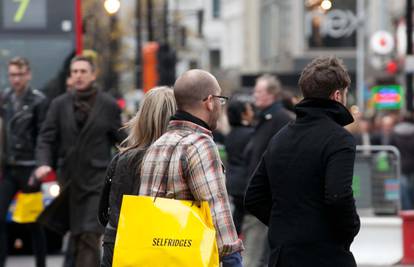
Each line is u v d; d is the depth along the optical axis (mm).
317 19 107562
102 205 11930
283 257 11016
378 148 27109
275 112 19125
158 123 11477
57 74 28062
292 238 10969
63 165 17656
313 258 10898
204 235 10320
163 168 10836
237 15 131000
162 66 50688
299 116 11281
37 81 28031
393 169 27016
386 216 27000
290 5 108875
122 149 11562
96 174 17516
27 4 28188
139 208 10461
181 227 10320
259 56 123438
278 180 11188
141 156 11250
